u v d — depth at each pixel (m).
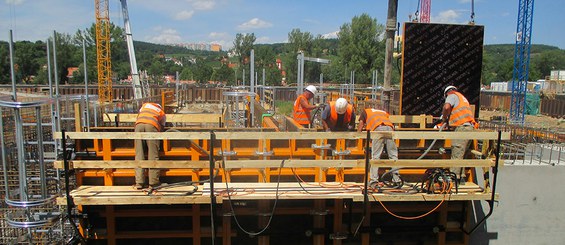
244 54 79.00
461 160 6.53
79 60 68.69
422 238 7.84
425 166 6.49
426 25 10.02
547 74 114.06
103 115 10.00
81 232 6.82
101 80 41.69
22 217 6.89
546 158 9.20
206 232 7.18
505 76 90.94
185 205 7.09
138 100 16.39
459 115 7.25
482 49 10.24
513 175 8.15
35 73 59.38
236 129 7.40
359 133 6.28
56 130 7.42
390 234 7.77
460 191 6.79
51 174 7.77
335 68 67.88
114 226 6.94
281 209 7.16
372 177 6.85
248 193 6.28
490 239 8.23
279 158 7.10
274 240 7.46
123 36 76.44
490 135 6.46
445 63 10.20
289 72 73.75
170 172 6.87
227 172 6.99
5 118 7.92
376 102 9.20
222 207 6.98
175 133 6.00
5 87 37.75
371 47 64.50
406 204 7.55
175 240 7.25
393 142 6.88
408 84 10.23
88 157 6.87
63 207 7.03
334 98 18.27
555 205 8.31
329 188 6.64
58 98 7.50
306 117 9.51
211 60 153.00
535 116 40.34
